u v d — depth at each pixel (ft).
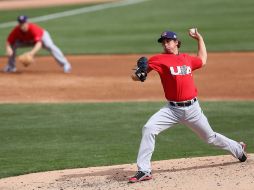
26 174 118.83
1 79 224.74
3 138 147.43
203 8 415.03
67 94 199.72
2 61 269.44
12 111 175.01
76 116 168.04
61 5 461.78
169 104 109.40
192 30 112.88
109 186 106.32
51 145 140.87
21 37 231.91
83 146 139.54
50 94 199.93
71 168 122.21
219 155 127.03
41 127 156.87
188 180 106.42
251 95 194.08
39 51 293.43
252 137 144.15
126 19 382.63
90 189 105.19
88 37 326.85
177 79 107.34
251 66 242.58
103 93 200.85
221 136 113.09
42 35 232.32
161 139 145.38
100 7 439.63
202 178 107.24
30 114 171.12
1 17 409.08
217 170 112.16
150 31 338.95
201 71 236.02
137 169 116.98
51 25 369.30
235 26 344.90
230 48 282.77
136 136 147.23
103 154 132.57
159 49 286.25
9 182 113.19
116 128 154.81
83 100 190.60
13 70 240.12
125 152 133.80
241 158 115.85
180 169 115.14
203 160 121.49
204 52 111.86
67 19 390.42
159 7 426.10
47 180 113.19
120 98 193.16
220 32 327.67
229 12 396.16
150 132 108.37
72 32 343.87
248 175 107.55
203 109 173.68
